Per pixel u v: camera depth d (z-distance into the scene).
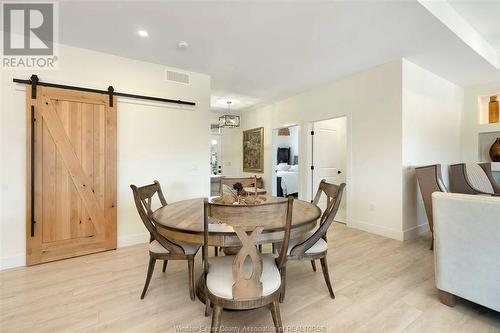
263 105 6.18
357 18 2.40
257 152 6.54
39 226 2.71
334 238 3.50
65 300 1.97
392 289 2.13
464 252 1.77
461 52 3.14
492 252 1.63
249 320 1.73
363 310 1.84
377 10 2.27
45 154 2.76
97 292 2.09
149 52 3.12
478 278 1.71
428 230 3.80
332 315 1.78
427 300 1.97
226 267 1.63
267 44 2.93
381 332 1.60
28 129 2.66
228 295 1.39
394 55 3.25
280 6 2.21
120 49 3.03
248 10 2.27
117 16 2.36
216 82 4.34
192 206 2.30
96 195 3.03
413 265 2.61
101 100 3.07
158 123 3.51
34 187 2.69
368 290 2.12
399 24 2.49
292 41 2.86
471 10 2.67
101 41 2.83
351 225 4.07
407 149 3.47
